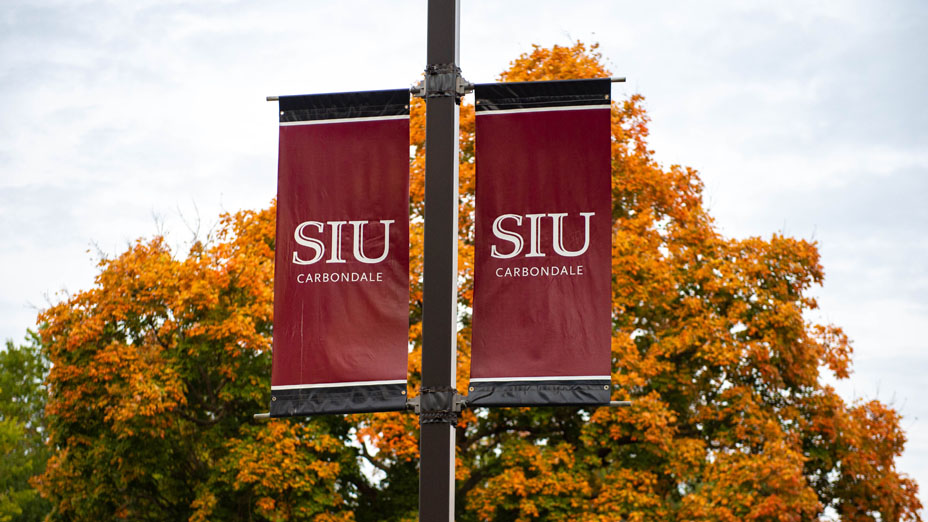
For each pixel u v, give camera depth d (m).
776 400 27.25
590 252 10.51
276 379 10.68
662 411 23.64
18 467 50.34
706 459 24.52
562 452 23.83
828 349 28.19
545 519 23.86
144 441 24.67
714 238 27.56
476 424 26.09
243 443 24.23
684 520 22.88
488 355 10.44
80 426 25.11
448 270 10.52
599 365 10.30
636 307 26.06
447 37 11.04
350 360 10.64
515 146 10.77
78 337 24.27
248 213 27.64
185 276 24.75
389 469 26.47
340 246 10.88
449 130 10.80
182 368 25.22
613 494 23.19
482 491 23.72
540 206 10.64
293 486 23.42
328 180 11.00
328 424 25.28
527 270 10.55
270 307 25.03
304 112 11.16
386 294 10.73
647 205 27.02
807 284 27.64
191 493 26.19
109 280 25.23
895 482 27.23
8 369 55.78
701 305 26.22
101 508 25.95
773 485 22.95
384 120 11.06
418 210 26.02
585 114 10.76
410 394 23.48
